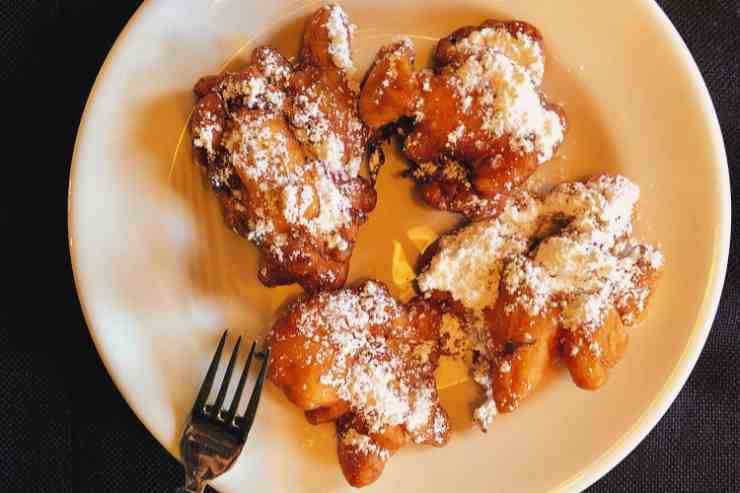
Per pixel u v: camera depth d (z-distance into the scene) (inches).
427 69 14.6
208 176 13.8
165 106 14.0
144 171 14.0
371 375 13.6
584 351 13.5
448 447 14.5
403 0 14.3
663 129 14.5
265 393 14.3
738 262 15.6
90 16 14.7
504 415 14.5
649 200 14.6
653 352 14.4
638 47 14.3
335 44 13.6
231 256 14.4
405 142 13.8
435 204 14.1
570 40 14.4
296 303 14.0
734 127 15.5
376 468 13.8
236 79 13.3
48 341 14.8
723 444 15.5
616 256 14.1
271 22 14.1
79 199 13.8
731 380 15.5
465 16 14.4
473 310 14.2
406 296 14.6
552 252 13.7
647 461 15.5
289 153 13.1
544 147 13.5
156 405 14.0
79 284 13.8
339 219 13.5
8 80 14.7
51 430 14.7
